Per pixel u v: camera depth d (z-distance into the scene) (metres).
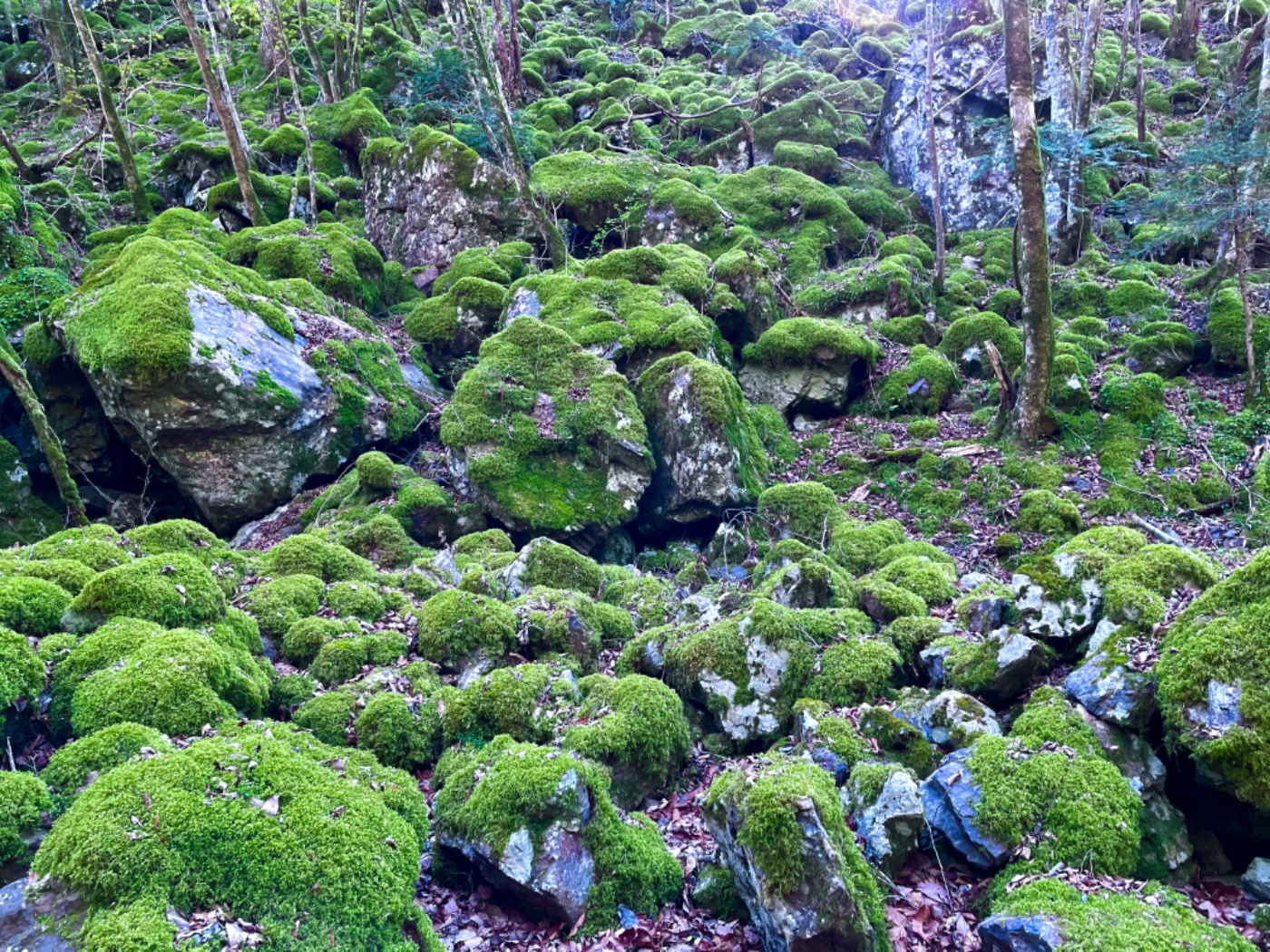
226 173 18.22
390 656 6.60
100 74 16.19
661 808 5.62
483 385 11.23
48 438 9.43
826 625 6.59
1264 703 4.33
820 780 4.53
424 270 16.27
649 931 4.47
